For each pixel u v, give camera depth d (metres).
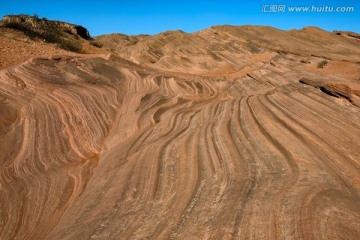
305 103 11.69
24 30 29.33
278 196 6.21
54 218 7.77
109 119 13.16
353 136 8.91
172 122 11.43
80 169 9.77
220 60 28.52
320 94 12.54
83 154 10.94
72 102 13.58
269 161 7.76
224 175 7.39
